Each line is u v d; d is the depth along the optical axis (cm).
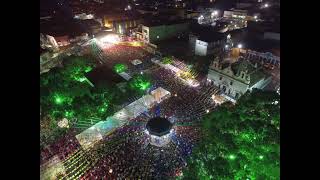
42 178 3794
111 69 6862
